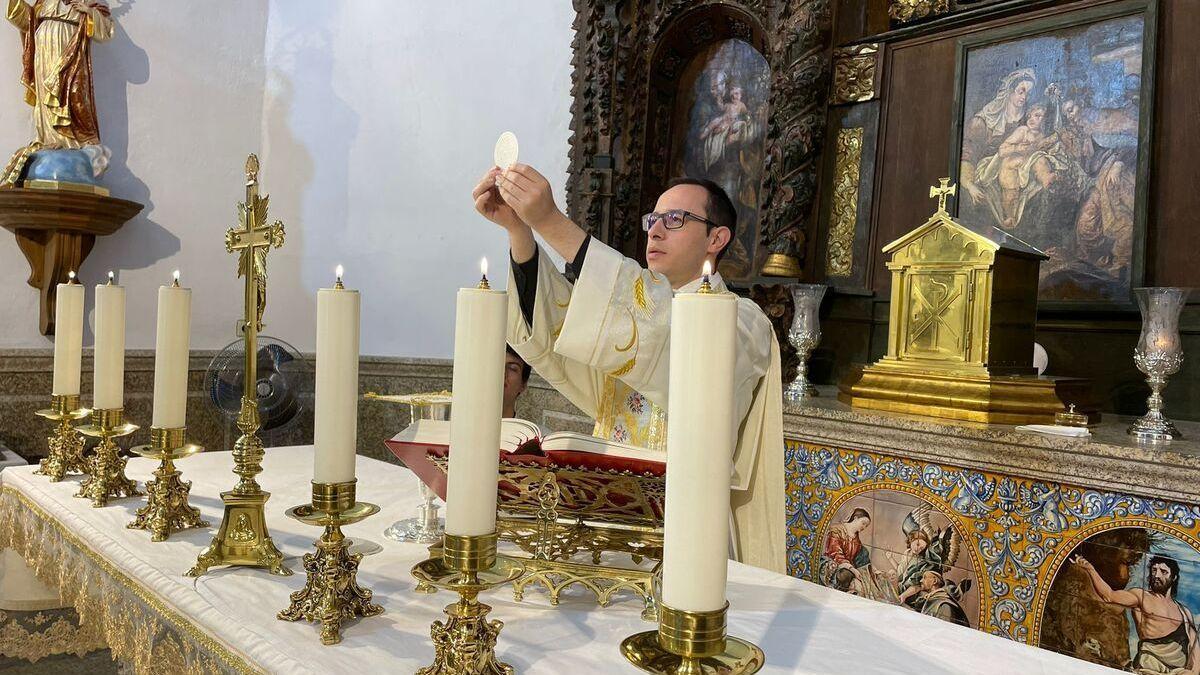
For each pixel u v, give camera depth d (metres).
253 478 1.44
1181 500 2.38
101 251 5.02
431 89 5.37
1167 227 3.32
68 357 2.14
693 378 0.76
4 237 4.74
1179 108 3.32
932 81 4.00
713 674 0.75
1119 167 3.43
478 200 1.55
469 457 0.90
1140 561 2.47
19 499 2.10
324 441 1.16
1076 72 3.57
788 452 3.37
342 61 5.60
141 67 5.18
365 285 5.49
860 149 4.20
